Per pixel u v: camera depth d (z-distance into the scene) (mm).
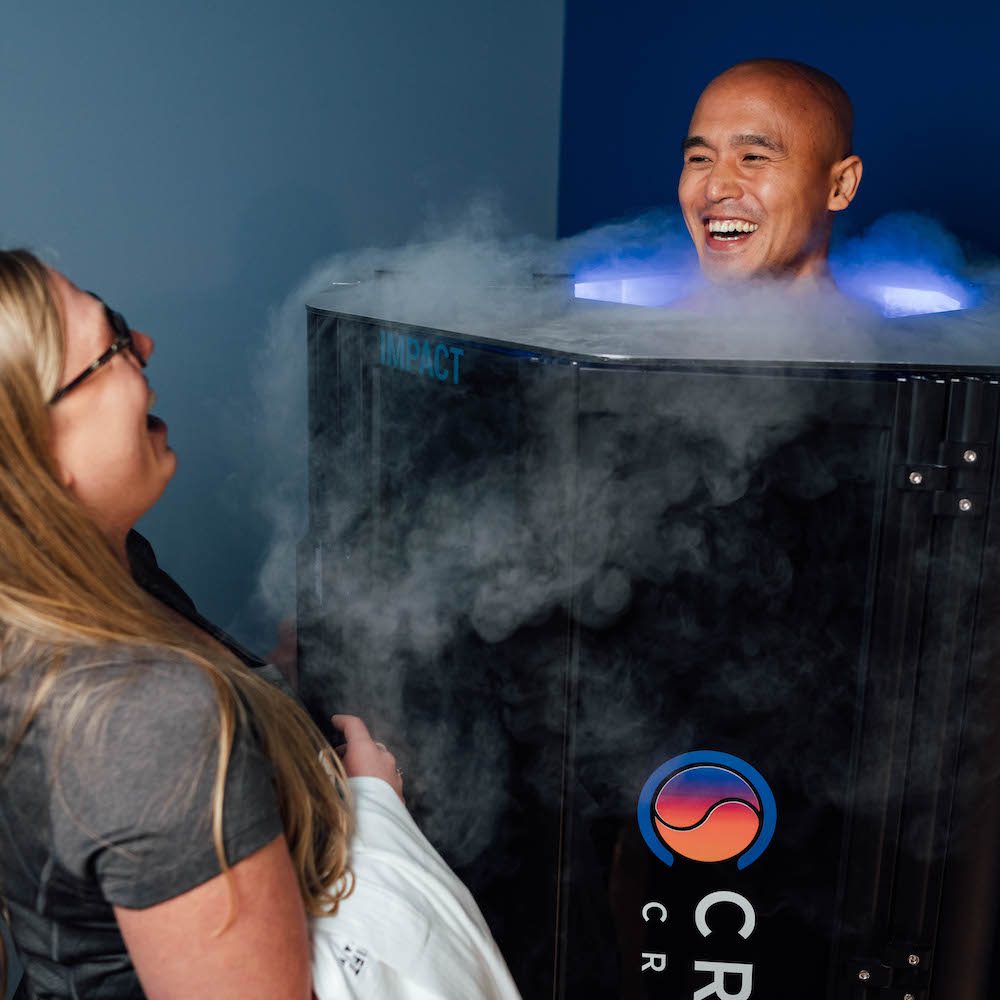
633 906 1029
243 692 677
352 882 783
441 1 1854
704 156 1113
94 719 608
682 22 1719
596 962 1050
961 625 937
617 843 1020
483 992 833
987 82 1332
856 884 996
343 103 1797
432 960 800
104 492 696
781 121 1066
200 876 617
